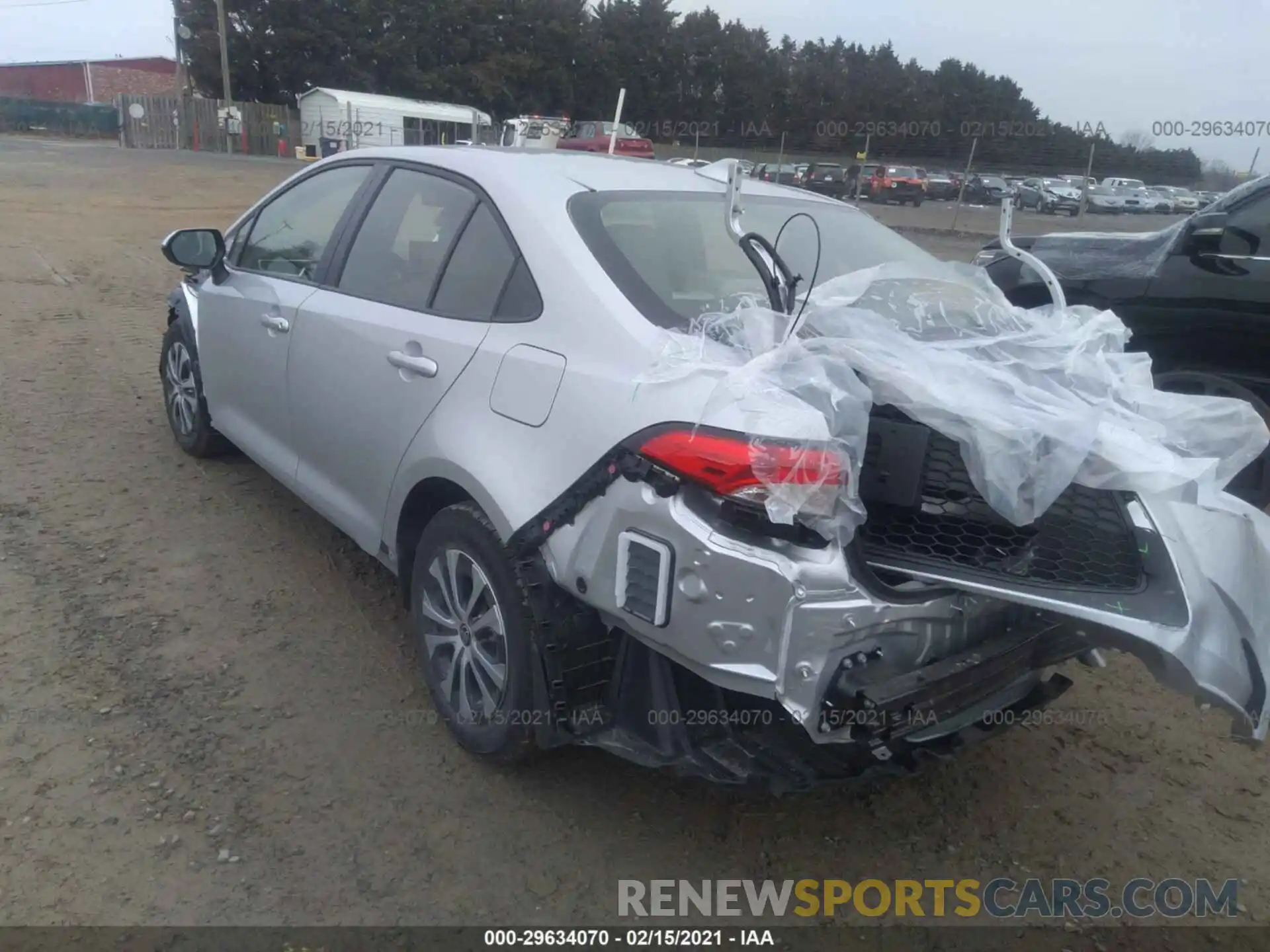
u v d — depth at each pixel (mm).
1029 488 2414
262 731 3244
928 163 27734
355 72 58062
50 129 50906
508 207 3160
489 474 2838
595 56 56688
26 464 5223
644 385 2510
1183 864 2973
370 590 4188
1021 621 2648
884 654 2420
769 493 2270
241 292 4445
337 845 2801
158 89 74000
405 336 3293
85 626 3748
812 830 3014
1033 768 3375
